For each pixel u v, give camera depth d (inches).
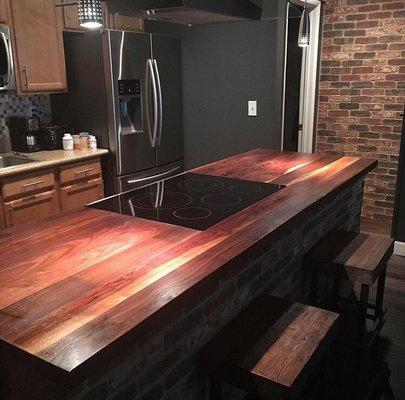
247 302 73.2
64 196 133.7
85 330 39.9
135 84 145.9
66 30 139.6
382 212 178.4
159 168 161.6
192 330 59.7
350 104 173.8
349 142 177.8
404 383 86.7
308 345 58.7
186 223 67.5
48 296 45.7
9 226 119.7
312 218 95.2
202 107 163.3
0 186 116.5
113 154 145.2
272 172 102.0
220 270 52.2
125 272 50.9
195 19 94.6
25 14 127.6
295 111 179.0
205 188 88.7
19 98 145.9
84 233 63.6
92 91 143.6
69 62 145.8
